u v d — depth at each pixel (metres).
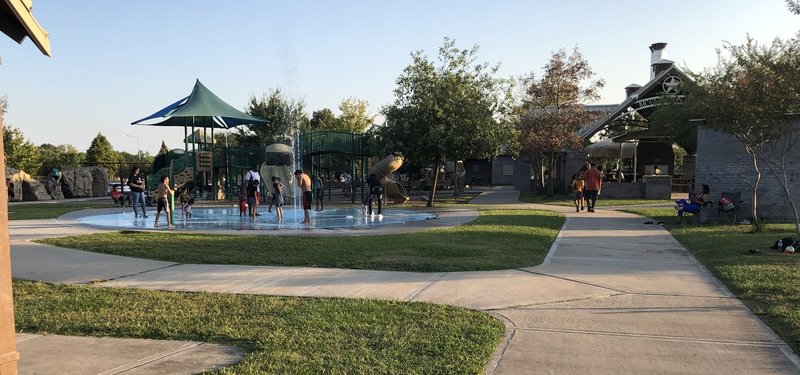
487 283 7.54
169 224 15.50
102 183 38.28
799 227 11.14
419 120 23.84
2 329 3.16
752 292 6.79
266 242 11.49
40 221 17.25
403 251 10.12
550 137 29.17
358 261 9.17
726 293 6.91
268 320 5.66
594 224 15.66
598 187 20.14
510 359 4.59
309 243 11.32
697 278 7.88
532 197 31.05
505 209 21.69
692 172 35.09
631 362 4.52
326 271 8.46
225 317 5.80
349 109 57.25
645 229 14.35
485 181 57.28
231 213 20.86
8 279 3.20
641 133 29.06
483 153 24.12
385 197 26.88
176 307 6.24
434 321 5.61
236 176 34.22
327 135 28.70
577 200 20.45
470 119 23.50
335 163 53.69
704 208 15.61
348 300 6.55
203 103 30.73
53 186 34.62
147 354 4.70
